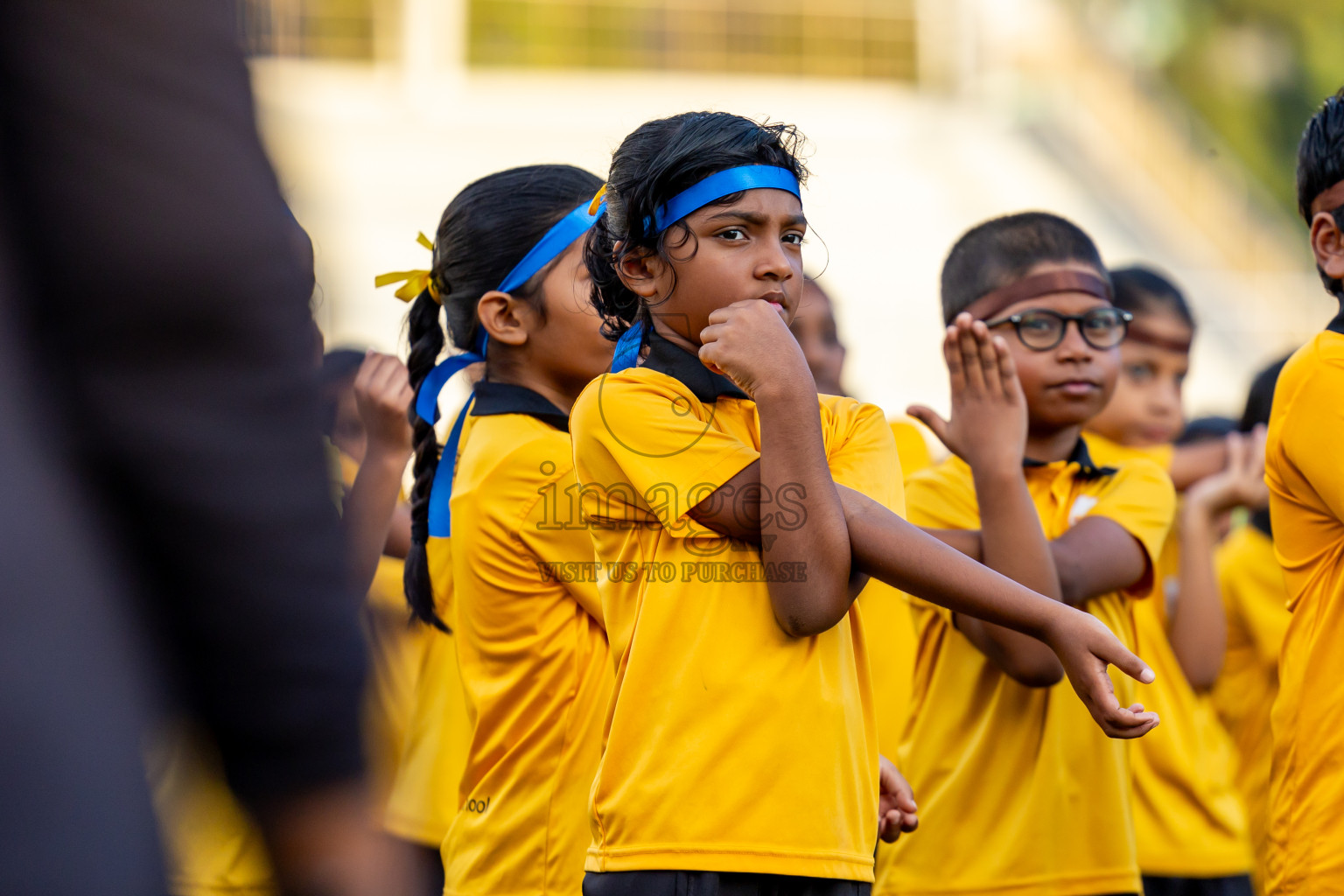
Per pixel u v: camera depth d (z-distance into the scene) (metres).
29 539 2.41
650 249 6.38
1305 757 7.54
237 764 2.67
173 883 2.68
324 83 54.53
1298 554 7.75
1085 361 8.89
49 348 2.46
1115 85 58.94
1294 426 7.53
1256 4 67.75
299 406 2.56
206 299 2.42
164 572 2.53
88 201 2.37
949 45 61.06
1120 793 8.57
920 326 45.25
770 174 6.25
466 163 51.94
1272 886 7.83
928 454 12.21
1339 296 7.89
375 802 2.83
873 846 6.29
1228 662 12.98
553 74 59.59
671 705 6.02
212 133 2.42
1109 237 52.28
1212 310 49.66
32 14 2.37
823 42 61.38
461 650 8.62
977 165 54.97
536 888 7.93
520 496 8.16
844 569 5.87
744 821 5.84
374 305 38.19
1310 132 7.98
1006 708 8.57
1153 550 8.75
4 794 2.37
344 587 2.66
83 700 2.45
